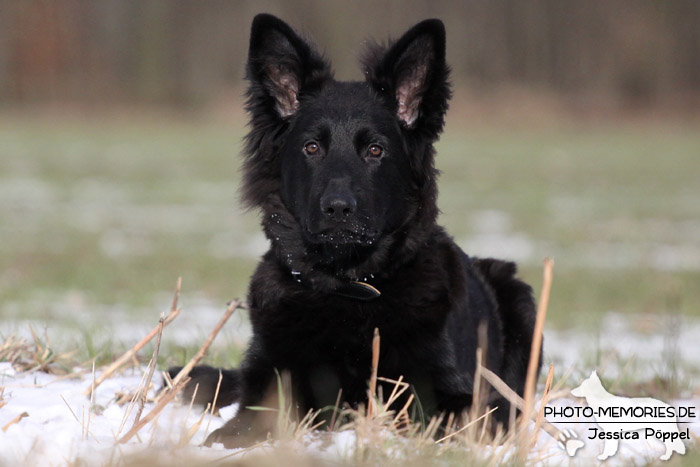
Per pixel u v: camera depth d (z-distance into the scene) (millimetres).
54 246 25828
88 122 79562
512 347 9055
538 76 105125
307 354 7512
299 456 5816
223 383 8633
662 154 60719
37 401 7602
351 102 8156
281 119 8430
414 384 7387
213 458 5988
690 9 107000
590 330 15156
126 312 16453
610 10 107688
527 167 52500
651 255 25156
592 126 83000
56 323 14828
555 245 26719
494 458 6031
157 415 6637
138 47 99562
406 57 8297
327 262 7691
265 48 8398
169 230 29562
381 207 7824
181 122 82125
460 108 84375
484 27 106750
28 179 43531
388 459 5926
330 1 101625
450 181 45594
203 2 103750
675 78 104688
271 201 8383
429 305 7535
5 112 83375
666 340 12141
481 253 24734
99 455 5812
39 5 96062
